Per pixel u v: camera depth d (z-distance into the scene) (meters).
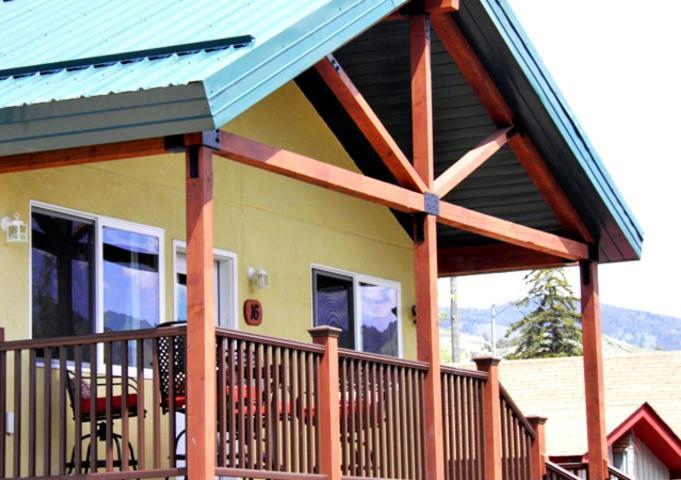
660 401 26.67
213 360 9.09
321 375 10.53
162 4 10.95
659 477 24.20
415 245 11.98
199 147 9.22
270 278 13.98
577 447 21.62
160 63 9.27
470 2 12.54
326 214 15.02
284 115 14.45
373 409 11.15
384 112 14.59
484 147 13.16
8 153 9.26
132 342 12.02
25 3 12.23
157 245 12.40
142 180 12.32
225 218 13.48
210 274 9.16
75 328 11.42
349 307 15.28
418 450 11.70
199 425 8.98
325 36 9.91
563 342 50.66
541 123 13.77
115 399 10.63
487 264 16.11
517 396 26.45
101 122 8.92
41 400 10.96
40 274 11.16
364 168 15.55
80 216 11.62
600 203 14.49
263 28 9.58
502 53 13.08
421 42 12.16
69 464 10.84
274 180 14.23
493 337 48.75
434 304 11.94
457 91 14.07
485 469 12.81
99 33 10.48
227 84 8.82
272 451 9.92
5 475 10.17
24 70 9.78
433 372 11.88
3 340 9.89
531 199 15.38
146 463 12.02
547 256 15.73
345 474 10.72
